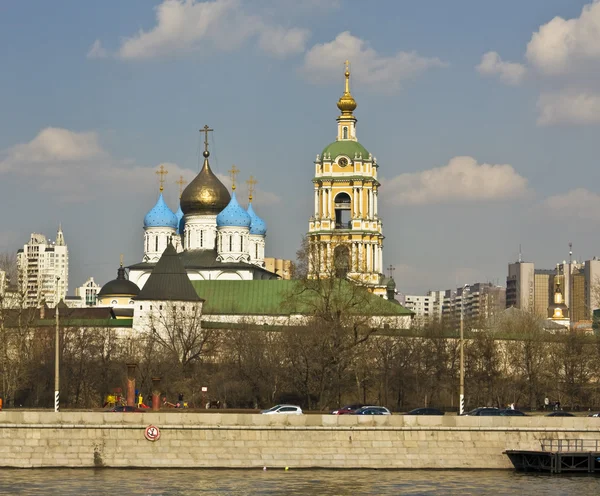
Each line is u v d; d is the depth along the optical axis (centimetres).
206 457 15575
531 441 16112
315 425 15788
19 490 14000
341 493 14125
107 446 15488
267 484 14600
